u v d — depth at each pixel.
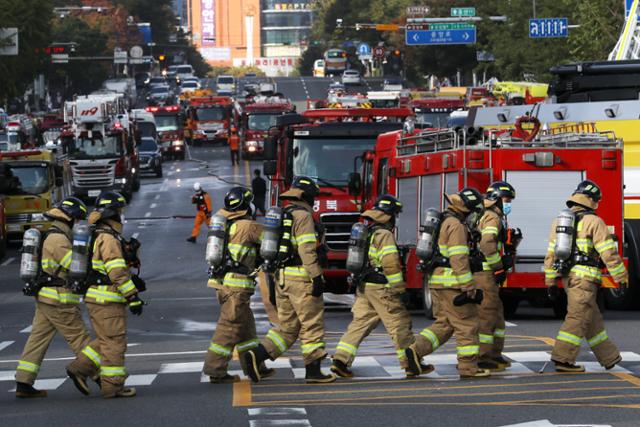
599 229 32.06
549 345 38.62
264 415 26.69
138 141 144.88
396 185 51.81
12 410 28.98
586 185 32.50
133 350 41.62
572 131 51.69
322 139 59.25
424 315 50.47
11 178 97.25
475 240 32.09
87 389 30.98
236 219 32.12
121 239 30.31
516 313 51.69
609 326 44.22
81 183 131.62
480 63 185.88
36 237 30.98
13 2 156.50
